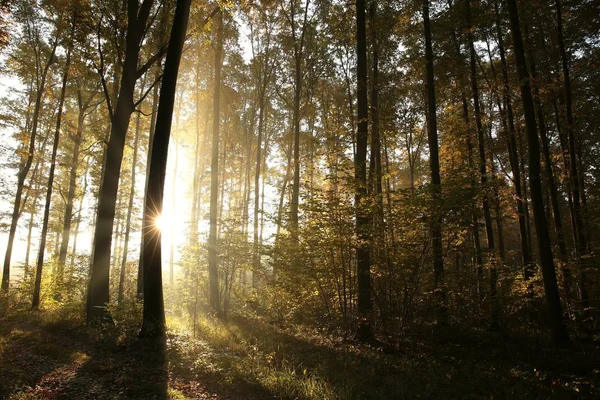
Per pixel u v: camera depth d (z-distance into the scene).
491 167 17.64
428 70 15.07
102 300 11.51
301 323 14.42
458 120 17.14
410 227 9.86
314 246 10.89
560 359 9.73
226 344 9.41
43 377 6.42
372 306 10.96
